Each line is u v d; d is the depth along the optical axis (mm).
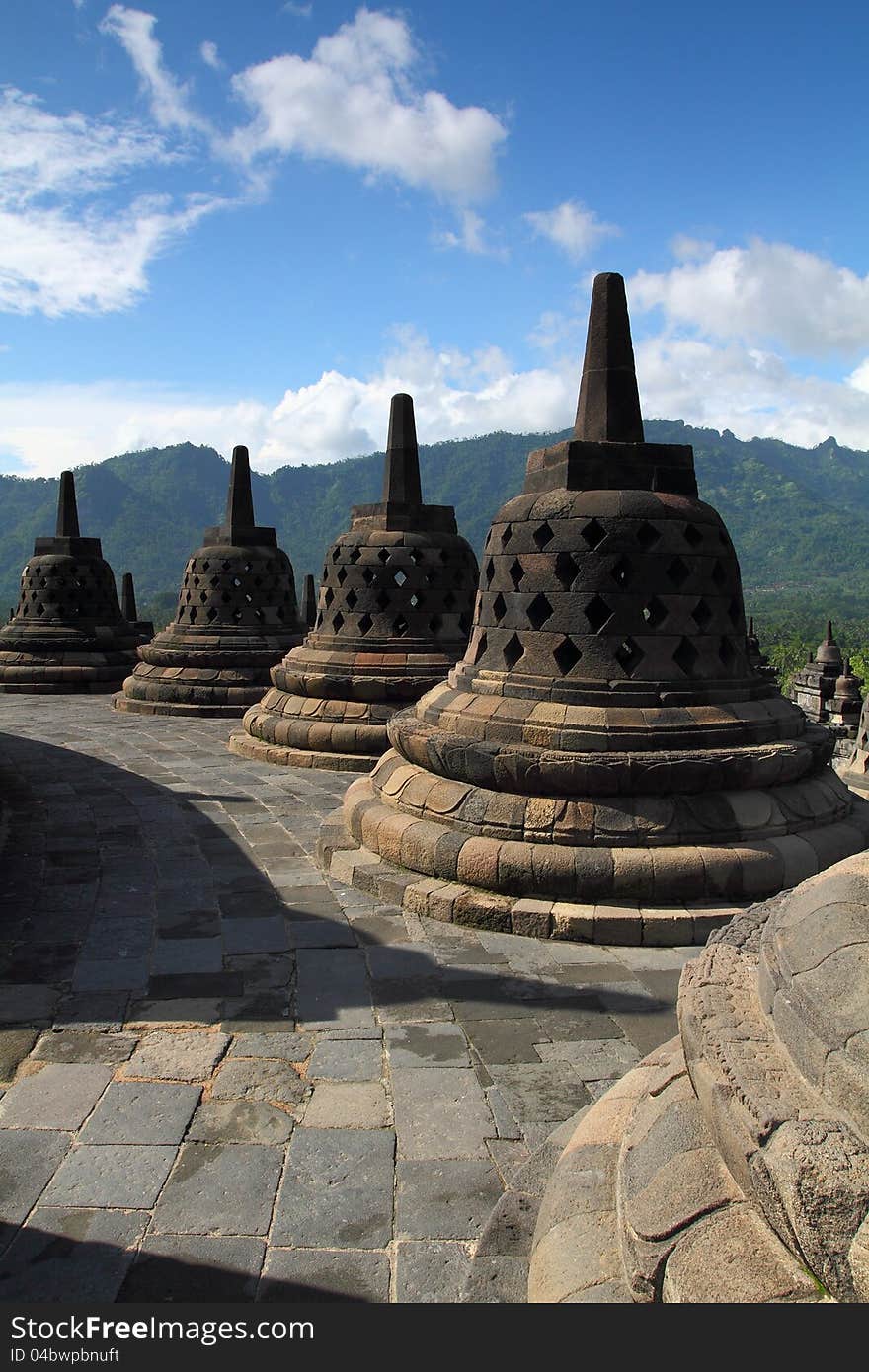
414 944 7254
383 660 14750
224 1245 3918
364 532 15305
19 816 11367
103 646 24844
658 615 8148
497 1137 4703
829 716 31859
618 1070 5375
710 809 7613
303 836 10500
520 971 6730
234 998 6305
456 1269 3758
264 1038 5746
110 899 8289
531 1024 5949
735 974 3180
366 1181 4348
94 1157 4520
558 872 7465
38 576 24797
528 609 8484
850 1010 2463
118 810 11703
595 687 7992
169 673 20484
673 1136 2893
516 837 7781
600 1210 3051
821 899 2855
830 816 8102
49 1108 4941
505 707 8312
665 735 7750
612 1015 6070
